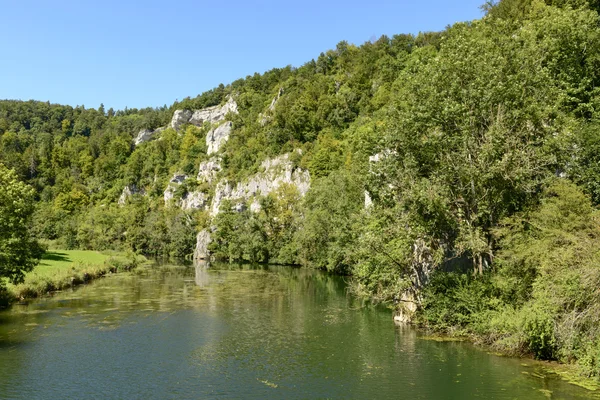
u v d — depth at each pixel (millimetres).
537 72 27516
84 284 49031
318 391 17562
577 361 19156
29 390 17625
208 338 25781
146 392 17516
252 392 17500
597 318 17859
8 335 26219
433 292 26375
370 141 37094
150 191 168250
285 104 143500
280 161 120688
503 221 24172
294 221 87438
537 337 20266
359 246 35438
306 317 31703
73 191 167500
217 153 155875
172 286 48312
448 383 18156
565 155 25594
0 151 185750
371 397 16875
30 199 34594
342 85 144750
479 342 23984
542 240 21188
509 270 23234
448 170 26062
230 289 46375
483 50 29062
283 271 67875
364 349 23281
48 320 30281
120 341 25094
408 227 26922
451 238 27859
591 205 23609
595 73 34062
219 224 103062
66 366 20625
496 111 27000
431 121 27938
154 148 197250
